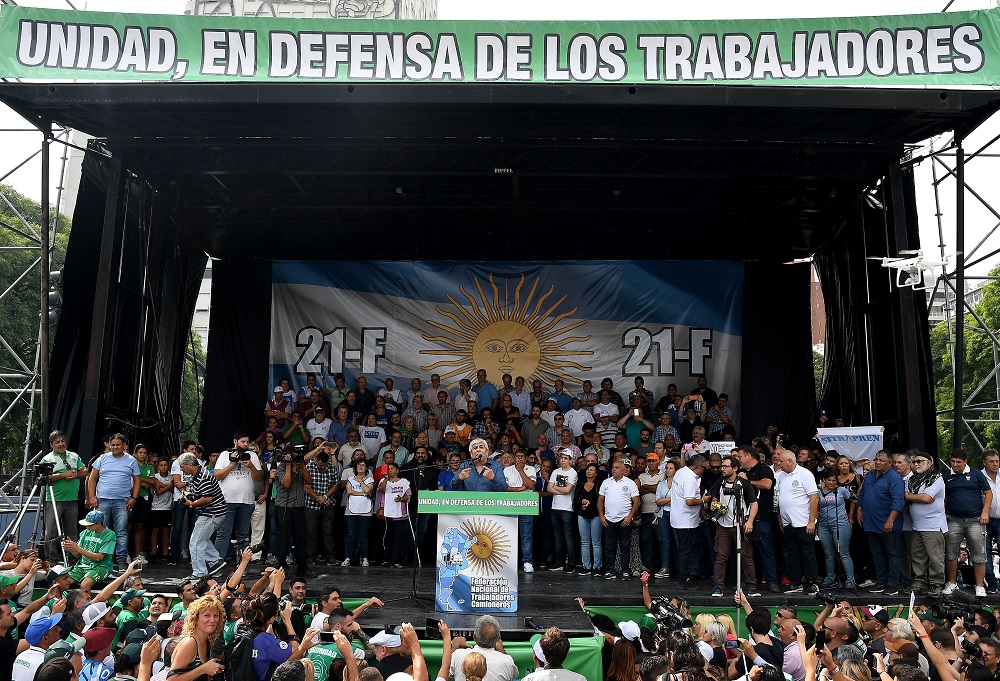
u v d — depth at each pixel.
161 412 14.94
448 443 13.88
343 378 16.30
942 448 26.47
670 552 11.70
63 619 6.77
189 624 5.65
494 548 8.94
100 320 12.19
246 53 10.95
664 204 15.13
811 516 10.34
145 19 10.98
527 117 12.02
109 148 12.80
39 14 10.93
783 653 6.93
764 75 10.80
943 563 10.13
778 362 16.30
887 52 10.77
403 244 16.91
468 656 5.63
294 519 11.20
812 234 16.28
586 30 10.92
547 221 16.02
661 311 16.62
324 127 12.62
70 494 11.09
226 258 16.98
